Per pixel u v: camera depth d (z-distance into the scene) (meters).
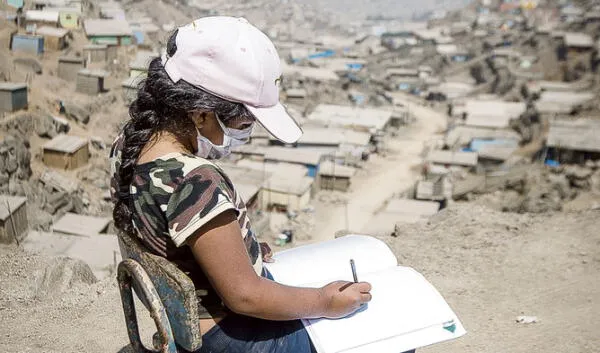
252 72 2.02
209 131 2.08
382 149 51.91
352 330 2.23
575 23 86.19
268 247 2.62
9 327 4.78
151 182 2.00
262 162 41.00
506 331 4.62
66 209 27.50
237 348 2.20
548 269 5.65
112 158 2.25
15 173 26.47
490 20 108.88
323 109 59.16
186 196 1.95
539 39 83.00
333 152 46.47
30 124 31.11
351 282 2.27
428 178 42.44
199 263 2.01
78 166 31.41
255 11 140.25
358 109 60.06
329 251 2.66
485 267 5.78
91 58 43.75
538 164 37.62
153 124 2.07
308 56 87.44
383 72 89.19
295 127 2.14
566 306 4.98
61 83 38.34
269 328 2.22
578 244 6.03
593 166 27.55
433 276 5.66
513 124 54.91
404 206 33.97
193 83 2.00
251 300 2.00
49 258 5.93
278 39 106.50
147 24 60.72
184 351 2.16
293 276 2.50
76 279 5.65
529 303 5.08
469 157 44.97
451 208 7.20
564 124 40.78
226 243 1.97
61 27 46.28
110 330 4.74
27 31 42.16
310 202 38.41
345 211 37.59
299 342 2.22
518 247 6.11
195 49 2.00
